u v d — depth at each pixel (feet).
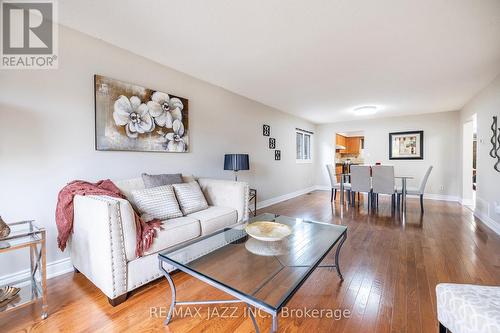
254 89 12.64
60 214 6.27
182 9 6.01
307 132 22.16
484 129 11.99
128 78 8.30
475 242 9.11
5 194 5.91
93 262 5.58
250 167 14.65
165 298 5.60
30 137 6.26
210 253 5.55
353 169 15.05
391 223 11.82
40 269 5.45
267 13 6.16
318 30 6.95
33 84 6.30
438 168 18.45
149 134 8.85
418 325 4.61
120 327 4.62
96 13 6.20
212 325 4.70
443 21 6.42
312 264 4.78
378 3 5.73
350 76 10.64
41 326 4.65
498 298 3.20
